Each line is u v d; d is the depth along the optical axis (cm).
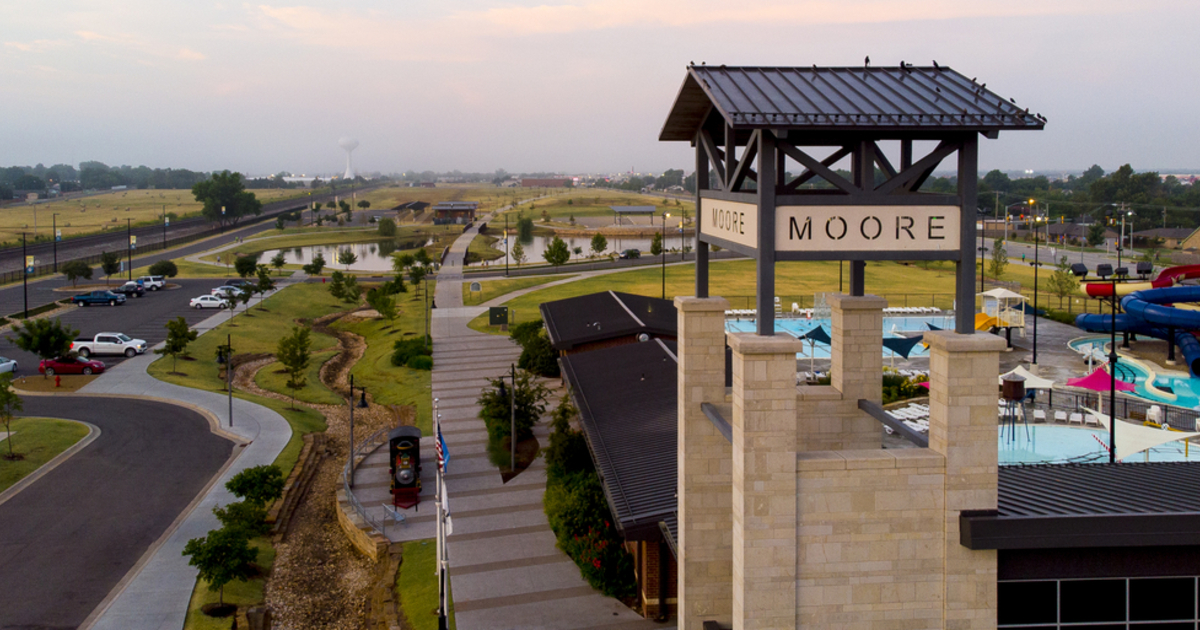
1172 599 1316
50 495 3519
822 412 1590
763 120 1141
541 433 4366
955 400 1209
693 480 1575
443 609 2261
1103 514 1265
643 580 2419
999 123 1158
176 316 7925
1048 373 5347
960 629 1238
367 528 3203
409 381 5816
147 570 2839
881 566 1230
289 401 5259
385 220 18475
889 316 7438
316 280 11038
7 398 3947
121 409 4838
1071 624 1316
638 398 3506
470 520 3241
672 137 1720
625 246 18275
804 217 1205
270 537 3284
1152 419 4028
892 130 1192
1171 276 6231
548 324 5944
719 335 1563
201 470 3866
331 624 2631
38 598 2634
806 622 1234
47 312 8069
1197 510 1313
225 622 2512
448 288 10375
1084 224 18338
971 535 1207
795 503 1208
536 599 2548
